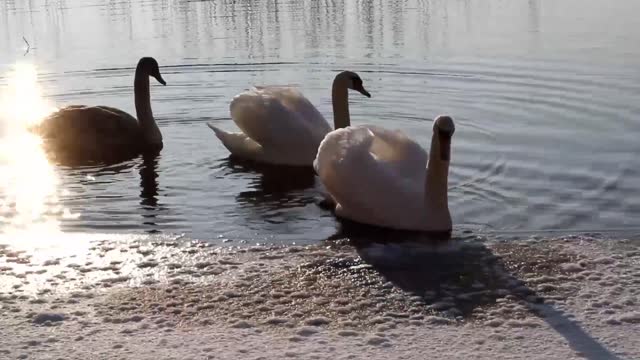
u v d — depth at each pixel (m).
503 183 10.20
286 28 22.06
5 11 26.66
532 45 18.12
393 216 9.07
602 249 8.16
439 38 19.61
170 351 6.23
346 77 12.01
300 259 8.17
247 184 10.86
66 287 7.52
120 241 8.75
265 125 11.62
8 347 6.33
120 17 24.83
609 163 10.68
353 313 6.92
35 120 13.33
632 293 7.10
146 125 12.93
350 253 8.34
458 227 9.00
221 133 12.22
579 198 9.62
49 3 28.28
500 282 7.50
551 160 10.90
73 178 11.20
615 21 20.52
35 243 8.72
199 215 9.63
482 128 12.44
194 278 7.70
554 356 6.02
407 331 6.54
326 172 9.48
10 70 17.64
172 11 25.83
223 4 27.12
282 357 6.10
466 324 6.66
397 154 9.65
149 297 7.27
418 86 15.12
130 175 11.31
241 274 7.77
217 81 16.31
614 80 14.67
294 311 6.96
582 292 7.18
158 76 12.95
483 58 17.11
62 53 19.39
